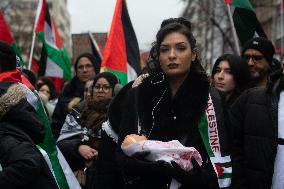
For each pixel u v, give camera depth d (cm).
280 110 368
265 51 479
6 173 313
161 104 318
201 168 304
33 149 325
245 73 477
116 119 340
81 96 673
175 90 321
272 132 366
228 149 317
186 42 316
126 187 316
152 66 331
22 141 325
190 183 299
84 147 512
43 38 946
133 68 706
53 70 955
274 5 2781
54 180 342
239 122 385
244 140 378
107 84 524
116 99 344
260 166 366
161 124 315
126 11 711
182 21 371
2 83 342
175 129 313
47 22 952
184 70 316
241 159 378
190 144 311
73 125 530
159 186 304
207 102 316
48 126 399
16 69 362
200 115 312
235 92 480
